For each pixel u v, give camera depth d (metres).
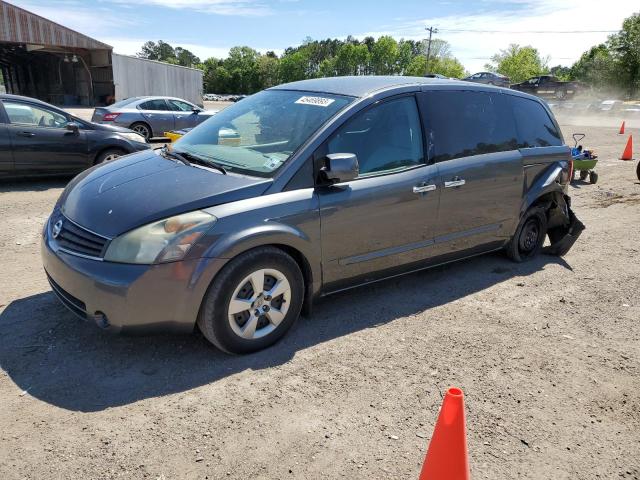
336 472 2.48
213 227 3.12
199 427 2.73
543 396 3.22
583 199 9.10
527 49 78.25
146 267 2.99
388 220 4.00
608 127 26.89
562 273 5.38
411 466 2.55
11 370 3.12
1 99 8.16
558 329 4.13
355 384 3.20
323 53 130.25
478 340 3.86
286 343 3.62
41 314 3.82
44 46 33.56
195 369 3.24
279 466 2.50
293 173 3.52
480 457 2.65
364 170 3.89
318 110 3.94
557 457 2.70
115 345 3.45
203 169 3.63
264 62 110.94
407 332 3.91
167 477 2.39
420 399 3.09
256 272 3.31
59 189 8.39
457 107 4.62
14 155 8.16
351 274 3.93
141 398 2.94
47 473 2.36
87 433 2.63
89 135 8.89
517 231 5.37
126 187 3.46
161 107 15.55
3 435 2.58
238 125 4.20
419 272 5.17
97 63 36.03
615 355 3.78
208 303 3.16
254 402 2.96
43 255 3.44
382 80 4.39
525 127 5.29
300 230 3.48
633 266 5.71
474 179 4.61
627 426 2.99
